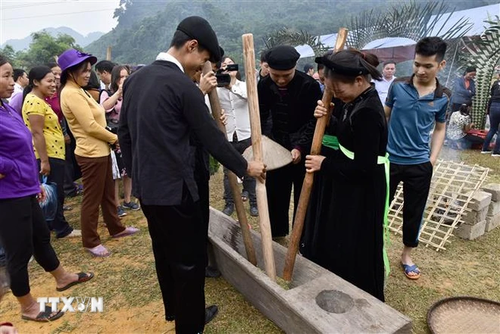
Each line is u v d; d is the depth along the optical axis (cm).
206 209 204
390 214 378
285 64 242
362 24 1081
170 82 163
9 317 249
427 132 252
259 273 217
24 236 224
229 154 176
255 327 223
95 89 394
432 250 314
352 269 213
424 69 233
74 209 458
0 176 205
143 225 399
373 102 183
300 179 298
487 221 344
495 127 619
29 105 323
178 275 191
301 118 278
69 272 297
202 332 214
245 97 378
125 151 199
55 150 353
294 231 220
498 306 230
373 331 164
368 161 183
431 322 217
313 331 175
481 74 686
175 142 168
